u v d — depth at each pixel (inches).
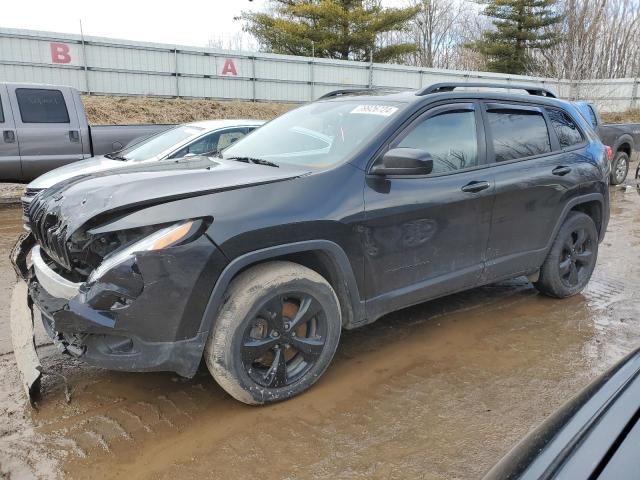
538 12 1405.0
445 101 150.0
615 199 428.8
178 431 111.4
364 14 1164.5
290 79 970.7
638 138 517.7
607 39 1288.1
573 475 47.7
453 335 161.0
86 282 105.7
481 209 151.7
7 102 341.1
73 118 361.1
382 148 134.3
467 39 1729.8
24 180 354.3
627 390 57.4
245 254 111.0
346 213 123.8
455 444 109.0
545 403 125.0
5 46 733.3
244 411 119.0
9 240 270.5
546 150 176.7
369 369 139.2
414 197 135.8
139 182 115.3
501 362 144.6
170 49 851.4
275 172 126.6
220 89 912.9
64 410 117.7
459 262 151.1
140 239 104.7
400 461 103.7
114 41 805.2
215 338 110.7
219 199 111.0
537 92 191.8
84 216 107.2
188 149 266.4
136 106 757.3
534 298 194.5
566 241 185.8
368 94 163.2
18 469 99.0
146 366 105.9
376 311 135.8
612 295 199.6
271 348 118.6
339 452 106.0
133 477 97.9
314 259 128.8
